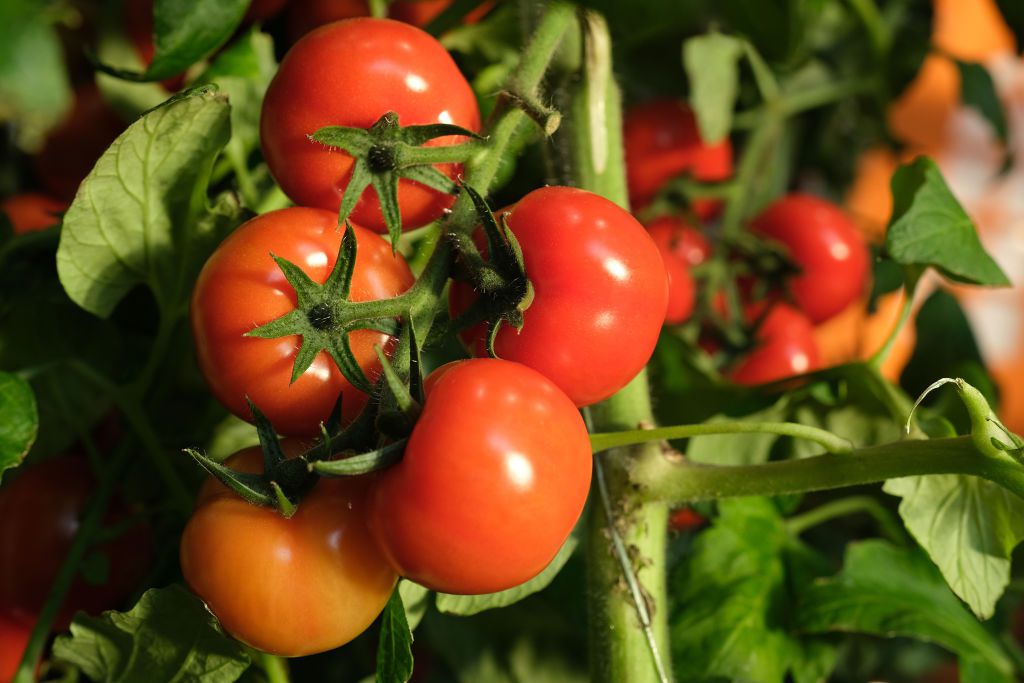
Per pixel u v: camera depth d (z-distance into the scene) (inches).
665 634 23.0
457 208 19.6
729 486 22.1
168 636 21.5
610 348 19.4
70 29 28.2
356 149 19.5
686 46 30.3
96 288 22.3
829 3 35.4
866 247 34.9
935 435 25.3
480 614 28.7
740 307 32.8
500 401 18.4
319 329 18.7
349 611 19.3
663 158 32.6
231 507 19.3
